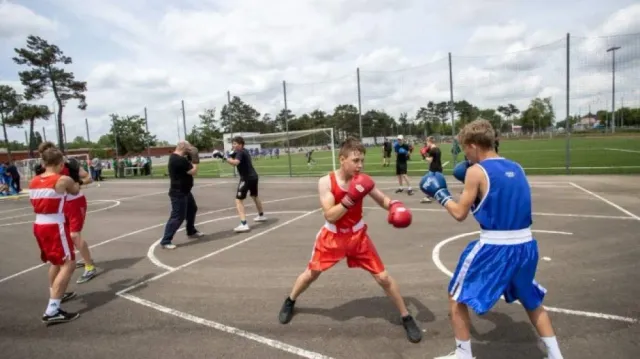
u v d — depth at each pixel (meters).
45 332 3.81
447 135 56.00
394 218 3.15
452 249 5.90
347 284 4.66
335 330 3.56
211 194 14.56
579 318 3.54
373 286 4.57
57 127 38.78
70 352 3.41
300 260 5.72
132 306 4.34
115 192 17.69
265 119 71.31
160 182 22.67
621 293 4.04
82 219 5.41
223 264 5.70
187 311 4.13
